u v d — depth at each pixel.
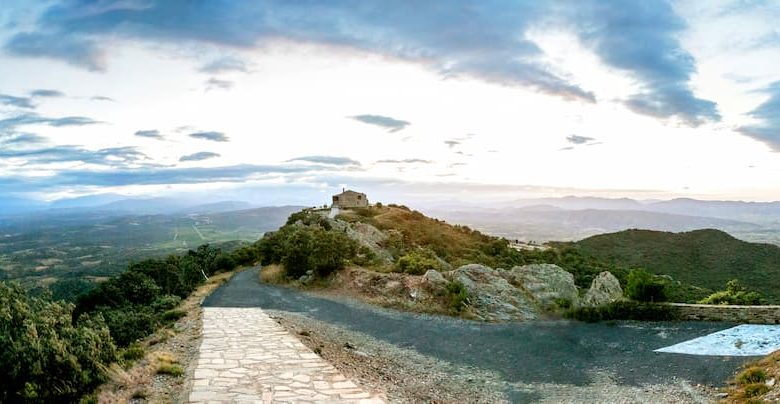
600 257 88.19
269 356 14.65
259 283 43.25
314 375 12.70
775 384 12.80
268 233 80.00
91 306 38.88
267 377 12.43
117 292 38.78
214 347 15.84
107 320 27.06
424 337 21.47
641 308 23.84
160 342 17.41
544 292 29.84
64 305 13.16
